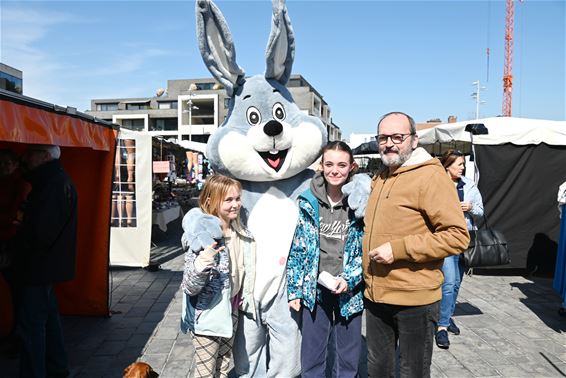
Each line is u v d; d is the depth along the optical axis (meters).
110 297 5.21
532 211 6.24
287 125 2.67
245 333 2.67
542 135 6.03
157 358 3.49
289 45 2.77
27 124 2.62
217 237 2.23
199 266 2.13
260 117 2.71
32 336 2.77
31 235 2.72
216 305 2.29
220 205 2.40
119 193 6.70
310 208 2.46
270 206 2.73
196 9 2.54
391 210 2.12
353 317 2.53
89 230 4.32
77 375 3.19
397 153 2.12
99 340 3.85
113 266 6.98
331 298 2.56
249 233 2.56
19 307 2.85
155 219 8.65
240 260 2.53
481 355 3.56
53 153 2.89
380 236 2.16
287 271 2.54
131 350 3.64
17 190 3.57
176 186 15.15
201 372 2.38
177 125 68.69
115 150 4.22
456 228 1.96
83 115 3.46
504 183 6.20
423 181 2.05
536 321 4.37
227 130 2.64
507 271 6.52
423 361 2.14
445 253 1.96
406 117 2.14
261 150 2.61
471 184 3.96
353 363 2.54
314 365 2.56
